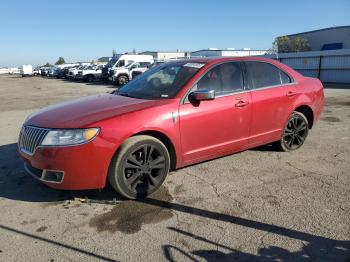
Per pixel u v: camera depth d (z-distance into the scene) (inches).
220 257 122.3
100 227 143.6
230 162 216.5
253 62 212.8
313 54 1118.4
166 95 180.5
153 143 166.7
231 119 193.9
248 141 207.3
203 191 175.6
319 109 250.1
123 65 1164.5
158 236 136.1
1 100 666.2
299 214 150.4
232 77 199.6
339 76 1062.4
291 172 199.8
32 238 136.7
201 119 181.3
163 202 164.6
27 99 682.8
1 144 278.4
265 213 152.0
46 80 1700.3
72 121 157.1
